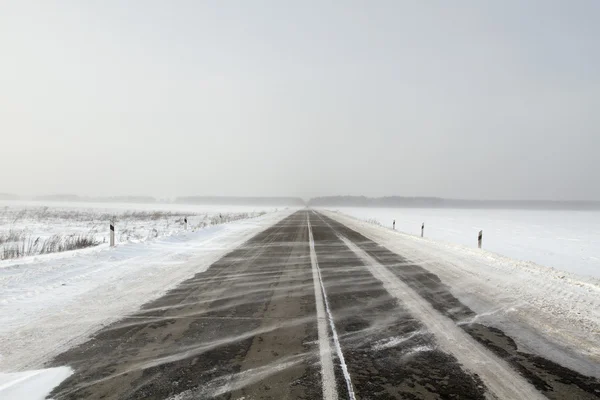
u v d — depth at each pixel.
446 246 13.80
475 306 5.61
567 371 3.38
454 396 2.88
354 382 3.08
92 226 25.19
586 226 34.62
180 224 28.08
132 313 5.11
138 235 18.70
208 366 3.38
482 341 4.12
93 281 7.16
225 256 10.86
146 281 7.26
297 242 14.86
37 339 4.06
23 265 8.28
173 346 3.88
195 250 12.17
